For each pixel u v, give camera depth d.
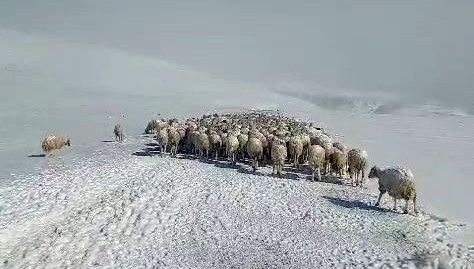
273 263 16.95
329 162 27.59
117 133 37.84
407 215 21.34
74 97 76.00
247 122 41.03
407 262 16.61
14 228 19.22
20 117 52.97
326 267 16.58
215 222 20.36
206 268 16.72
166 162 29.50
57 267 16.72
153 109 67.88
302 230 19.59
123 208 21.58
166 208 21.75
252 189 24.39
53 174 26.45
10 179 25.52
